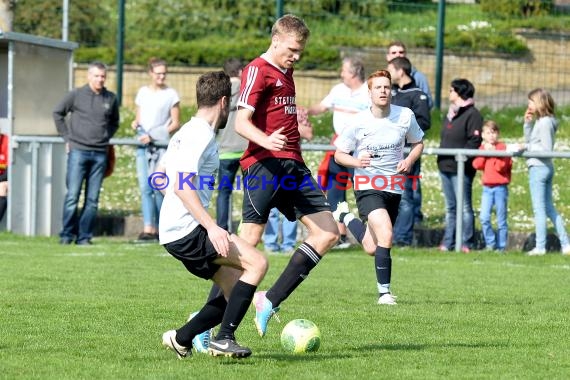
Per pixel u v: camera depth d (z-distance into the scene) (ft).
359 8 195.72
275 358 50.70
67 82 127.13
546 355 52.31
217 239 46.65
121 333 57.41
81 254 100.58
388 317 64.69
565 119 170.40
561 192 132.05
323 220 57.82
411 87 100.37
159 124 114.52
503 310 68.54
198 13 197.67
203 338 52.06
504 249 109.50
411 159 72.79
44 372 46.47
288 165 58.23
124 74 185.47
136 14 198.29
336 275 88.89
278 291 56.70
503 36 188.03
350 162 70.69
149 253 102.68
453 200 108.47
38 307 66.39
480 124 107.96
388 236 71.36
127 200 134.82
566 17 193.77
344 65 103.45
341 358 50.78
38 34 186.80
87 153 109.91
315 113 105.91
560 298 75.10
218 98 48.44
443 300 73.67
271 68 58.08
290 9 195.11
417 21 198.39
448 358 51.06
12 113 118.21
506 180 108.88
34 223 119.75
